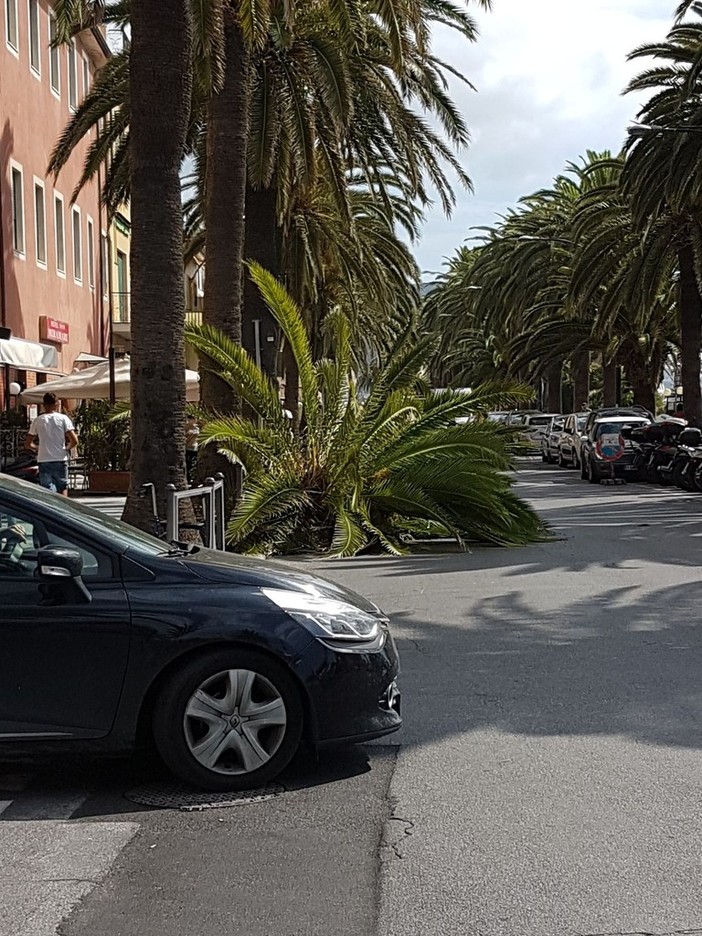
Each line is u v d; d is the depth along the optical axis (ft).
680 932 13.09
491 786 18.51
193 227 99.71
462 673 26.86
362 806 17.58
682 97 84.33
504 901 13.99
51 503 19.56
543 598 38.14
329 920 13.48
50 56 103.04
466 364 257.14
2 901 14.07
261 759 18.25
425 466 54.34
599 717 22.76
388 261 108.88
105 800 17.97
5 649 17.62
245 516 49.83
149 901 14.06
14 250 89.92
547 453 153.38
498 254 165.89
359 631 18.94
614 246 117.50
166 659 17.81
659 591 39.22
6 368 82.58
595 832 16.37
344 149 74.54
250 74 56.03
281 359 100.22
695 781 18.66
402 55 58.03
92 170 77.77
